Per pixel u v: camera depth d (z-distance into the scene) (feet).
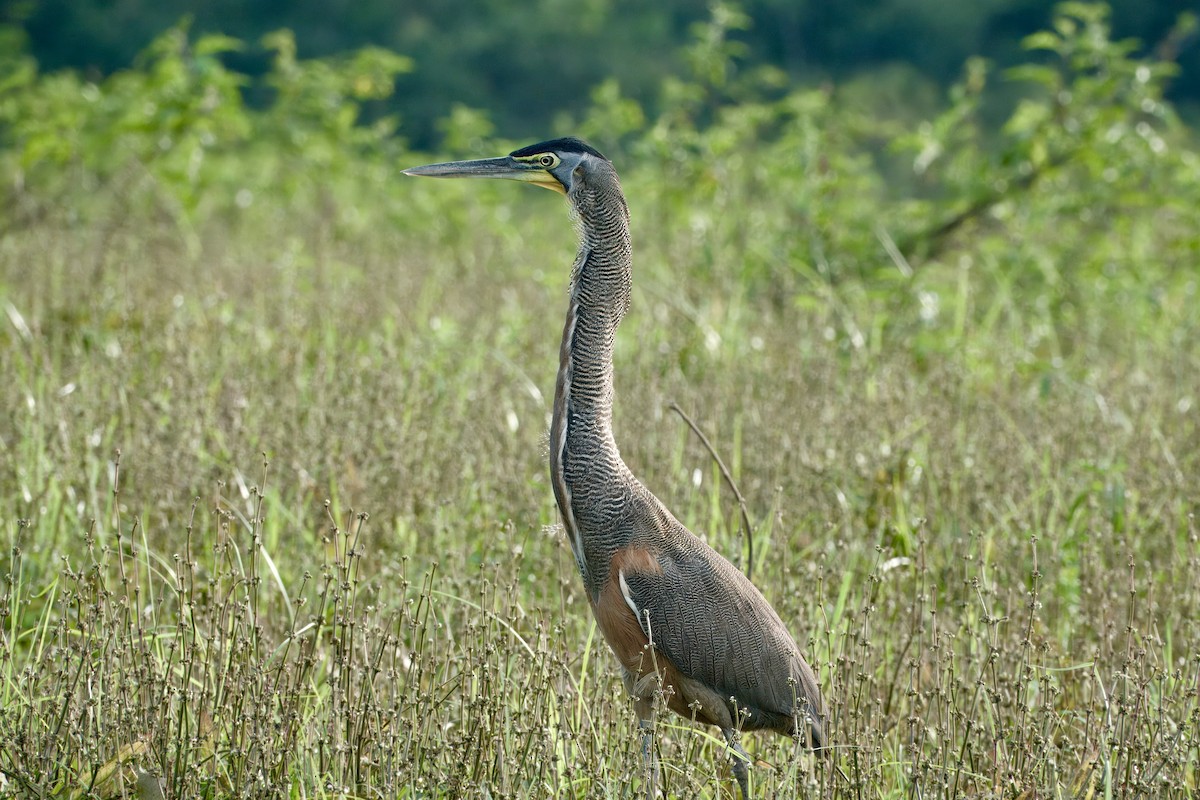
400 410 40.63
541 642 26.91
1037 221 61.72
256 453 37.65
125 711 24.97
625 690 27.76
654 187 71.87
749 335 53.83
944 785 24.77
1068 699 30.78
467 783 23.82
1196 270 64.18
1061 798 24.99
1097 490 38.32
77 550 34.27
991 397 47.75
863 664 27.78
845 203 65.05
